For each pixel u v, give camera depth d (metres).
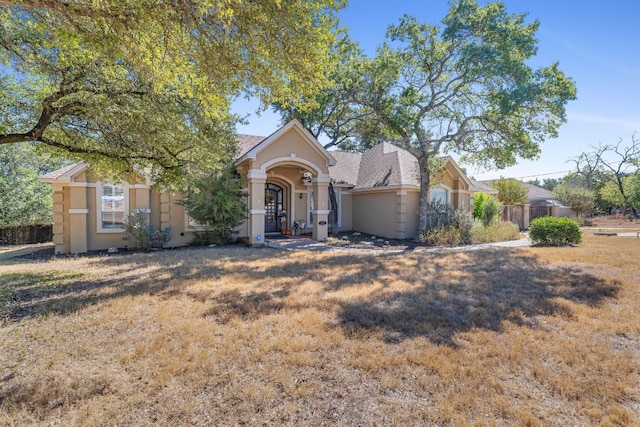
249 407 2.94
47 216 22.27
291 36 5.12
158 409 2.92
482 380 3.32
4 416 2.82
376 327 4.66
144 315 5.22
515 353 3.85
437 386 3.23
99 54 5.55
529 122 14.66
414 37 14.47
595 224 29.88
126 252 13.47
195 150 9.59
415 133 16.00
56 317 5.15
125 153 9.21
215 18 4.58
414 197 17.92
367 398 3.07
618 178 34.97
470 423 2.72
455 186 19.48
